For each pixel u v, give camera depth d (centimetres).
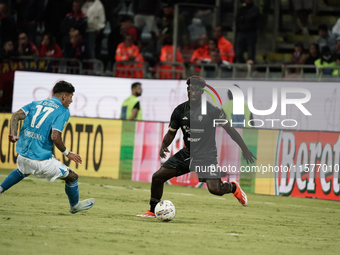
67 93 2447
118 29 6462
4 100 5831
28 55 6222
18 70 5844
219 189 2598
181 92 5362
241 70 5675
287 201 4094
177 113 2561
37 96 5503
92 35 6444
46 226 2106
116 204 3238
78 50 6344
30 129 2389
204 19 6219
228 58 6106
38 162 2377
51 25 6644
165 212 2488
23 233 1900
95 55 6419
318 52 5816
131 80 5509
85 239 1845
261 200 4069
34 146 2378
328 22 7081
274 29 7031
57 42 6612
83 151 5128
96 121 5131
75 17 6456
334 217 3203
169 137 2597
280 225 2644
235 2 6900
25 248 1614
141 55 6556
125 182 4847
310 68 5575
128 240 1877
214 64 5753
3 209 2605
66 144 5109
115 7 6956
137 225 2306
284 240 2108
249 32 6234
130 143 5078
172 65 5900
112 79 5528
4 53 6141
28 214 2470
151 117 5469
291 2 7194
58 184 4341
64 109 2428
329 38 6094
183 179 4969
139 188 4444
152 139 5003
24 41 6212
